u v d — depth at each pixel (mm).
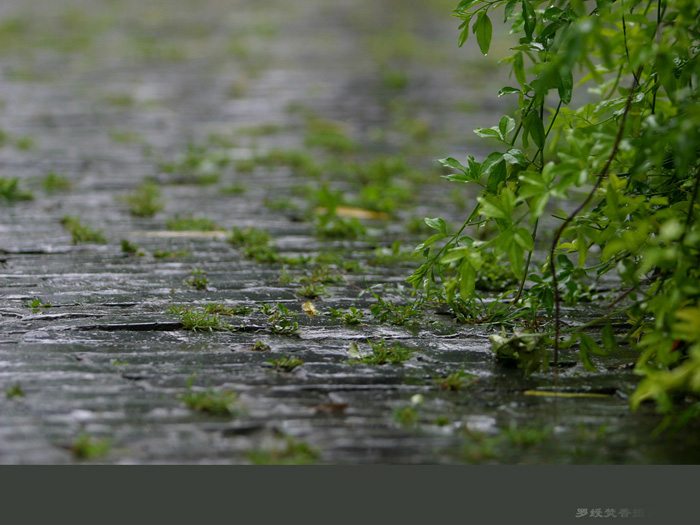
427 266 6598
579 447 4758
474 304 7074
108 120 15953
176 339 6277
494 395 5453
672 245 5344
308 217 10758
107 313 6797
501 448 4719
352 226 10047
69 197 11281
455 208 11359
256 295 7480
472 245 5852
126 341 6191
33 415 4883
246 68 20750
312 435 4781
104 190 11727
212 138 14820
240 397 5254
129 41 23953
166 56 21875
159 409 5016
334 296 7570
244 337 6391
